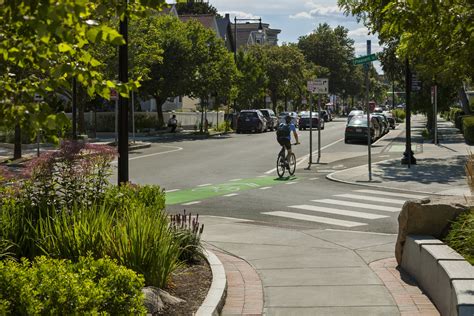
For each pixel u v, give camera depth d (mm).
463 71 8648
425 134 45812
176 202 16672
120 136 11430
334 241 11430
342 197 17516
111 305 4770
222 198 17359
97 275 5258
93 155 9227
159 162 28422
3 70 4121
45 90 4078
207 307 6859
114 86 4082
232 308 7352
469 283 6340
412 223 8875
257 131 55625
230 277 8805
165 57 49906
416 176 22422
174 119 54062
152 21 49375
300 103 97750
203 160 29422
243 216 14484
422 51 7969
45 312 4395
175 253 8188
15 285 4543
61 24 3270
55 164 8852
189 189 19375
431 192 18516
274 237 11820
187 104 79875
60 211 8453
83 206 8094
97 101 50125
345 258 9961
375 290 8016
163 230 7930
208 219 13984
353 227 13047
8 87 3963
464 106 49281
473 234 8000
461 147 35281
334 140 44500
